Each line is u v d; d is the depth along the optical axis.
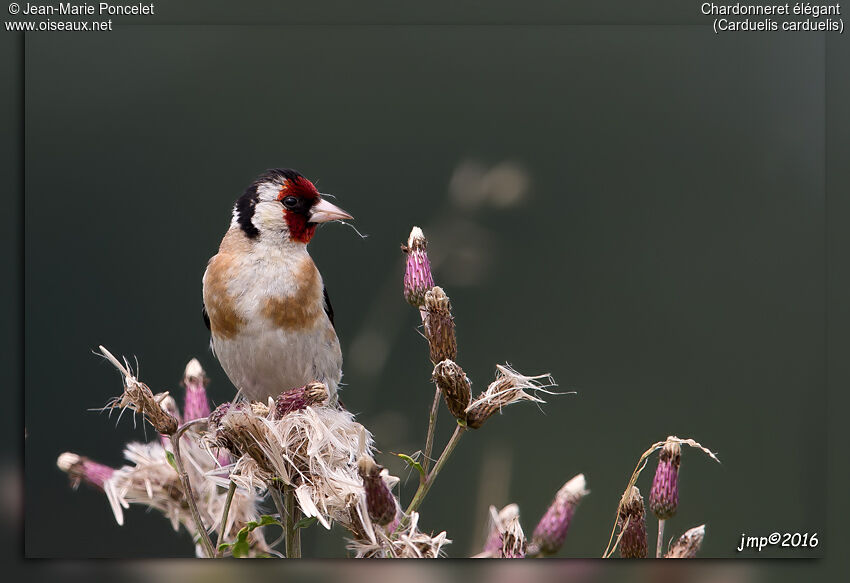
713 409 10.21
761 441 9.76
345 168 11.09
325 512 5.74
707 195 10.77
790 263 9.88
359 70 11.23
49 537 8.34
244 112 11.04
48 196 10.20
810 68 9.62
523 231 10.88
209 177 10.78
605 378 10.59
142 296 10.42
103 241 10.32
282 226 7.82
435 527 9.57
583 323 10.77
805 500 8.75
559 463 10.10
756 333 10.27
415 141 11.19
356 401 8.46
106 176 10.52
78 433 9.40
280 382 7.90
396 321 8.62
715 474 9.84
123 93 10.73
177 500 6.34
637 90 11.10
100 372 9.87
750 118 10.52
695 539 5.87
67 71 10.49
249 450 5.74
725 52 10.72
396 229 11.05
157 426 5.64
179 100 10.86
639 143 11.06
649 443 10.27
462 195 9.07
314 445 5.77
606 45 11.14
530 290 10.79
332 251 10.95
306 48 11.20
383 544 5.74
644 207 10.93
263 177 7.93
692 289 10.73
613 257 10.91
